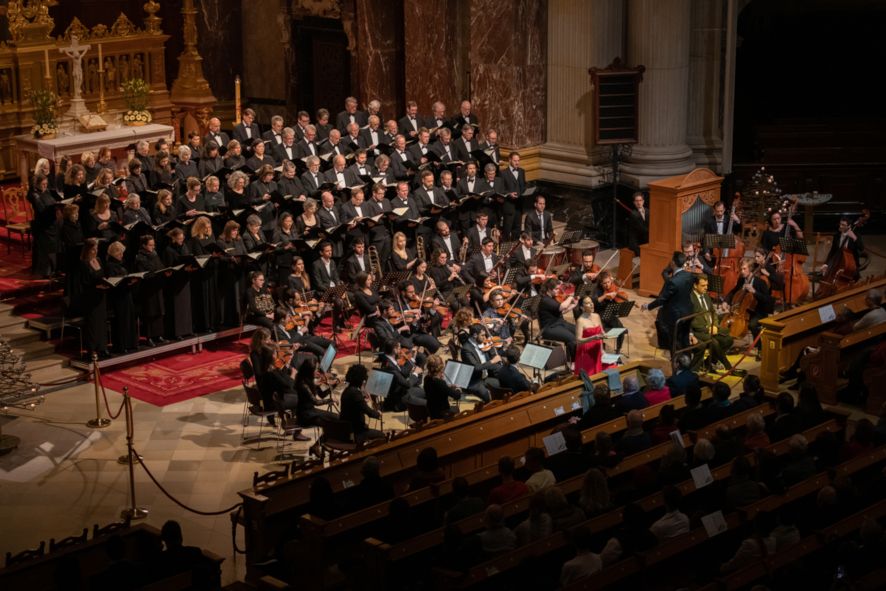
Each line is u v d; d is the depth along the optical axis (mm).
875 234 29109
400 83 31703
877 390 18969
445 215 25266
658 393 17656
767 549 12750
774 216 23844
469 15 29391
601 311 21359
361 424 17297
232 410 19641
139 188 23453
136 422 19125
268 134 26594
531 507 13078
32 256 23609
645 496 14031
